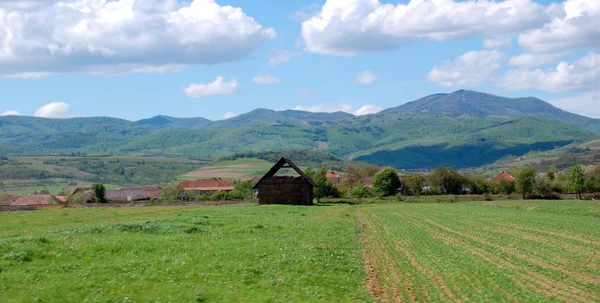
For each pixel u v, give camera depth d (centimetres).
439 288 2178
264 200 10012
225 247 2864
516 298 1986
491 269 2577
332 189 13025
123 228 3522
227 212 6575
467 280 2322
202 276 2086
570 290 2131
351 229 4572
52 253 2398
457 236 4162
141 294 1800
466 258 2956
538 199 11819
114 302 1700
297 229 4269
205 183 17900
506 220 5859
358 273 2464
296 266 2430
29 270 2070
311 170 12900
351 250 3216
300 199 9938
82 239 2961
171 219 4684
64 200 13962
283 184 10000
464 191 15088
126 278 1992
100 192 12662
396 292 2114
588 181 12912
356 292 2084
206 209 7706
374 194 13762
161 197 14062
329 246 3294
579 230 4656
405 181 15375
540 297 1991
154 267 2192
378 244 3631
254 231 3888
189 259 2398
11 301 1647
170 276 2059
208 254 2588
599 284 2252
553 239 3956
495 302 1928
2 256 2252
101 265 2212
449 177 15125
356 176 18300
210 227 4109
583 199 11612
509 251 3272
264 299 1822
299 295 1925
